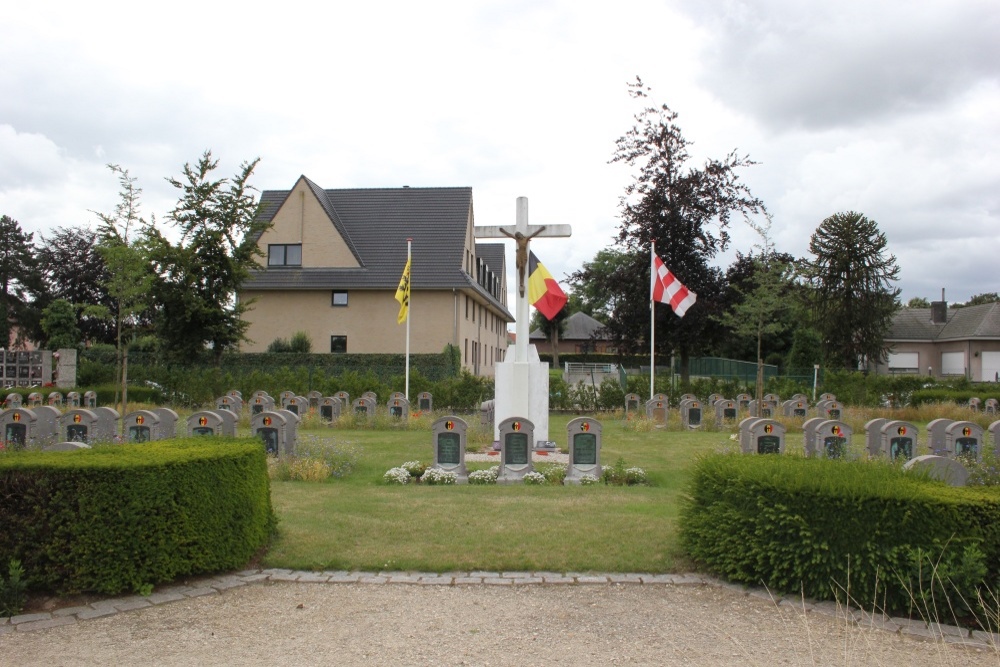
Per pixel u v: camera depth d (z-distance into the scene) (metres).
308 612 6.05
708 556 7.05
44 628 5.73
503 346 64.69
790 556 6.50
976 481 8.85
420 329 40.56
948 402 28.00
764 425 14.44
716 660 5.17
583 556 7.48
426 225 43.28
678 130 33.91
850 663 5.17
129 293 19.17
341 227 42.34
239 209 29.50
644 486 12.03
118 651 5.29
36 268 58.81
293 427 13.79
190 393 29.20
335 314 40.81
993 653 5.40
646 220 33.91
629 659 5.17
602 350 83.19
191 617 5.95
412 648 5.33
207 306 29.28
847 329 48.47
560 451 17.05
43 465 6.30
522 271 17.17
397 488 11.42
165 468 6.54
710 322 34.22
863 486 6.34
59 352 31.80
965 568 5.95
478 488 11.44
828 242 48.72
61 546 6.25
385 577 6.93
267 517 7.86
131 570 6.38
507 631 5.67
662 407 24.48
